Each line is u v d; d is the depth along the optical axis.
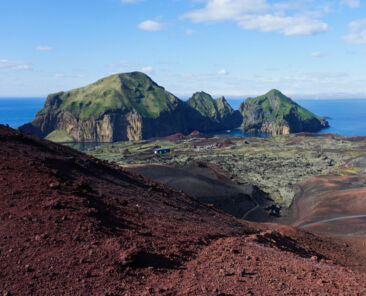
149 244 18.53
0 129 33.25
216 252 20.23
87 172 32.91
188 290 13.91
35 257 14.34
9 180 21.55
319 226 78.62
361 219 81.06
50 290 12.36
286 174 160.38
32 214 17.89
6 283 12.38
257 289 14.89
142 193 34.53
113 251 16.11
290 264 20.05
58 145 39.94
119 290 13.09
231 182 121.06
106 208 22.94
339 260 39.72
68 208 19.80
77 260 14.67
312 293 15.06
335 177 136.75
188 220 30.19
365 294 16.02
